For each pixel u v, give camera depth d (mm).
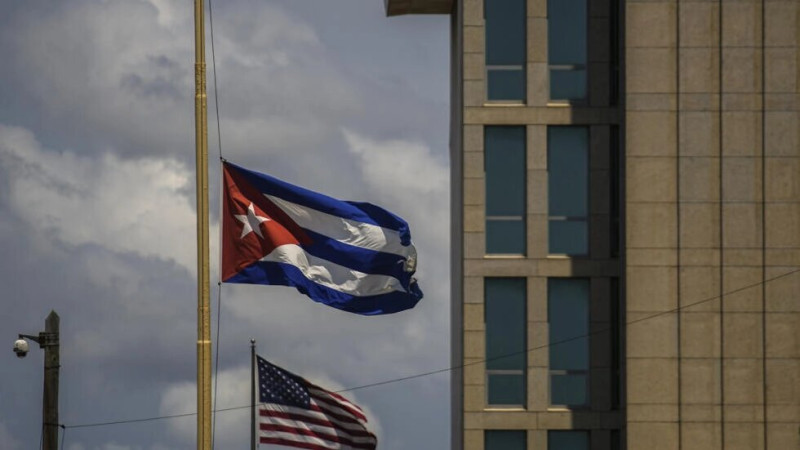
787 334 117125
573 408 120562
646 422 117000
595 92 121938
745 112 117938
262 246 94500
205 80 84438
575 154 121938
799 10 118000
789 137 117625
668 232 117625
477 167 121375
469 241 121125
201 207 83625
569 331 120938
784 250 117562
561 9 122688
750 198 117562
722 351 117188
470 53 122125
